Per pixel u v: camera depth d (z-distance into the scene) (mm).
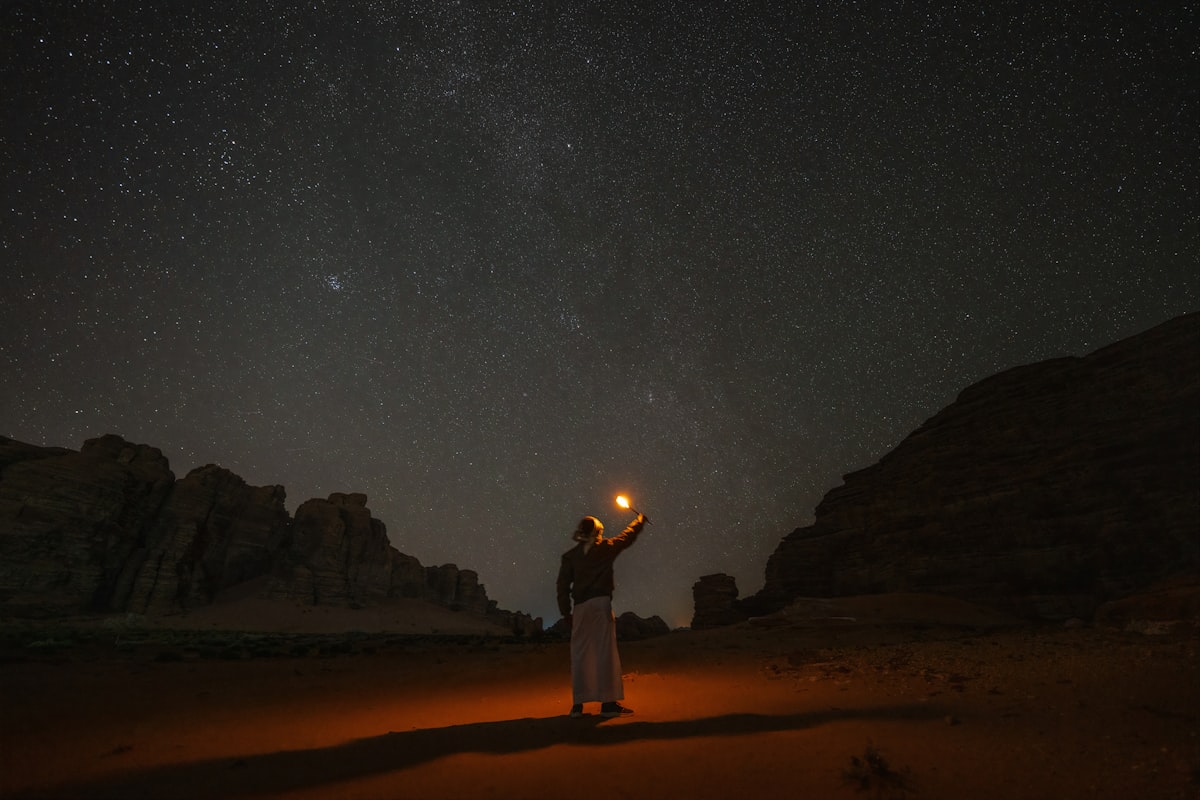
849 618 22203
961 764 3832
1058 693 6004
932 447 34000
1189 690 5656
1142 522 23625
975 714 5223
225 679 10055
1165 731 4367
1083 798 3240
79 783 3916
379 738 5027
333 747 4762
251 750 4789
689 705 6270
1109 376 28078
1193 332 25844
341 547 65250
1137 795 3230
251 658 15430
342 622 55188
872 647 12961
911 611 23703
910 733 4602
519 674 9922
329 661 14391
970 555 27906
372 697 7859
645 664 11359
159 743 5105
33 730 5684
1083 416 27828
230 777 3963
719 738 4629
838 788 3486
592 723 5367
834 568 35031
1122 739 4223
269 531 61781
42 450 50625
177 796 3584
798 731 4766
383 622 58625
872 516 34719
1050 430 28734
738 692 7152
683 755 4195
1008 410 31516
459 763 4141
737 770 3850
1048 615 23672
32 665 11789
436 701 7379
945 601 24703
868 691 6777
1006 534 27266
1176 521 22750
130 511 51438
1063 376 30281
